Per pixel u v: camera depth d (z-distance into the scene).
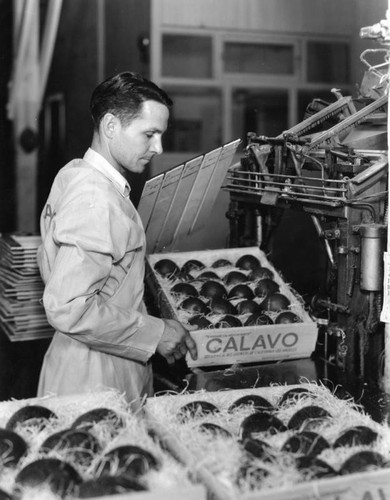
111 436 1.50
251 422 1.55
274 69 5.93
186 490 1.21
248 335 2.38
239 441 1.48
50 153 6.44
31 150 6.41
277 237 5.28
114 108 2.03
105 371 2.12
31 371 2.83
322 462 1.37
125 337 2.08
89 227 1.94
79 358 2.11
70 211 1.96
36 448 1.43
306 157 2.55
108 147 2.10
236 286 2.66
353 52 5.78
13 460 1.37
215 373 2.34
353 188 2.28
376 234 2.23
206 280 2.74
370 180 2.29
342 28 5.84
